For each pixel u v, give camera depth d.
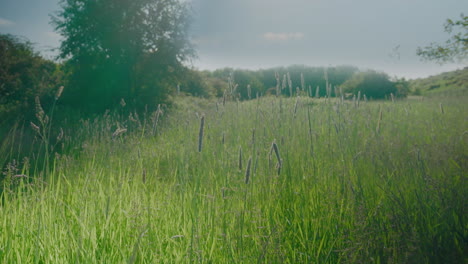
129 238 2.76
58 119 13.92
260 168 3.93
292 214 3.19
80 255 2.34
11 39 26.02
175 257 2.52
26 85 23.23
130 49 26.56
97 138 7.07
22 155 6.19
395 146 5.01
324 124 6.22
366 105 8.69
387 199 3.08
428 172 3.62
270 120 5.84
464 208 2.72
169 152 6.09
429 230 2.49
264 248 2.29
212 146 5.47
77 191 3.73
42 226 2.75
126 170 5.17
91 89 24.84
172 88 28.52
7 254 2.31
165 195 3.88
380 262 2.27
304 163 4.28
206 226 2.77
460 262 2.18
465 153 4.23
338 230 2.78
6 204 3.25
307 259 2.49
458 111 9.72
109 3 26.39
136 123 9.34
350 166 3.96
